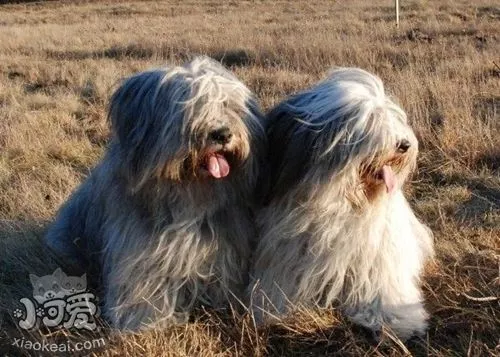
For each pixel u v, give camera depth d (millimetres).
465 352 2057
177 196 2053
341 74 2109
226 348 2119
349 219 2074
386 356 2066
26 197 2936
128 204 2129
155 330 2119
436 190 2979
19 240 2611
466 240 2537
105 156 2234
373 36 7141
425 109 3736
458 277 2357
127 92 2066
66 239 2494
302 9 12289
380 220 2111
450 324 2174
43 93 5031
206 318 2182
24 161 3426
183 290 2160
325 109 2000
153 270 2115
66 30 10227
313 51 6000
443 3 10875
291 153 2049
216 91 1972
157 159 1976
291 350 2119
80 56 7246
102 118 4156
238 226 2141
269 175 2109
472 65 5020
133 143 2029
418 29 7613
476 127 3453
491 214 2760
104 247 2252
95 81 5164
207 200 2064
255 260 2170
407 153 2004
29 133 3768
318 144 1995
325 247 2090
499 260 2371
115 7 15703
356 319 2141
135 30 9844
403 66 5422
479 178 3068
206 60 2104
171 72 2012
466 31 7359
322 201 2029
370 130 1953
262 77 5078
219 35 7961
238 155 2004
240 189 2096
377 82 2066
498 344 2057
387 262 2150
